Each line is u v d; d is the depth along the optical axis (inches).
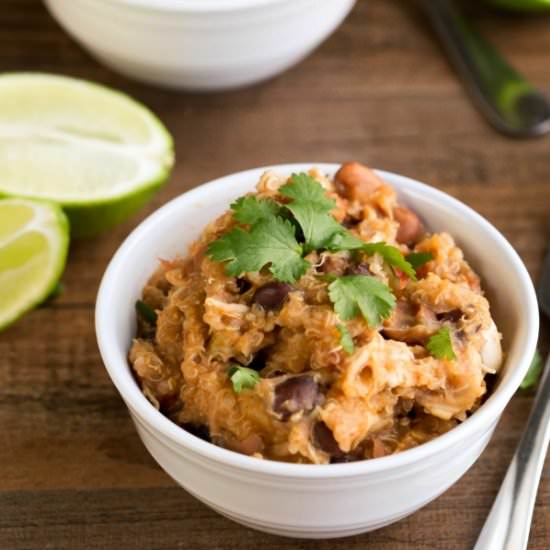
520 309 20.2
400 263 19.8
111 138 24.3
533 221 24.5
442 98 26.7
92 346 22.9
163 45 24.7
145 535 20.5
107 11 24.4
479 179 25.2
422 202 21.4
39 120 24.4
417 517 20.6
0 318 22.8
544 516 20.5
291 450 18.9
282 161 25.5
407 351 19.2
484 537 20.0
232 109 26.5
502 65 27.0
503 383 19.5
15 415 22.0
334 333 19.1
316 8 24.9
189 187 25.0
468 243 21.1
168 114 26.4
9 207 23.0
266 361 19.7
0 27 27.8
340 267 19.7
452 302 19.8
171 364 20.1
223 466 18.9
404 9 28.4
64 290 23.6
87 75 27.0
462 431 19.0
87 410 22.0
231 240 19.6
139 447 21.5
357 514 19.3
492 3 28.0
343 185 21.1
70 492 21.0
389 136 26.0
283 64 25.7
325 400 19.1
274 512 19.3
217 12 24.2
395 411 19.5
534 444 20.7
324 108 26.5
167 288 21.1
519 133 25.9
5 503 20.9
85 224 23.7
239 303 19.6
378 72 27.2
